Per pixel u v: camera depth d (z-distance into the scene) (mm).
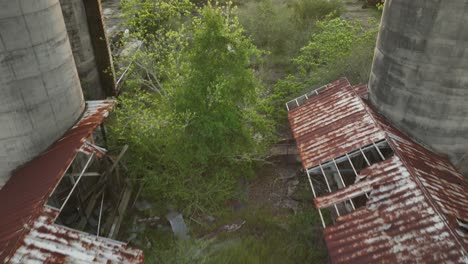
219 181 13594
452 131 11219
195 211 12875
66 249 7734
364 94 13742
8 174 10297
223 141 13234
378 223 8734
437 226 8172
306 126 13414
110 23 25641
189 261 10625
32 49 9422
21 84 9430
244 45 12797
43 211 8203
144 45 20844
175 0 21906
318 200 9898
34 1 9219
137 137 13445
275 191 13867
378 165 10195
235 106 13461
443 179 10062
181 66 14242
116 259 7973
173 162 13727
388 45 11695
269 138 15695
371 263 7980
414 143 11539
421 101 11195
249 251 11219
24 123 9805
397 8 10984
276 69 23016
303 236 11625
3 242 7543
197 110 12656
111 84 18422
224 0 29953
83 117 11758
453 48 10086
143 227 12430
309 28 24422
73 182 11336
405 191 9211
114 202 12109
